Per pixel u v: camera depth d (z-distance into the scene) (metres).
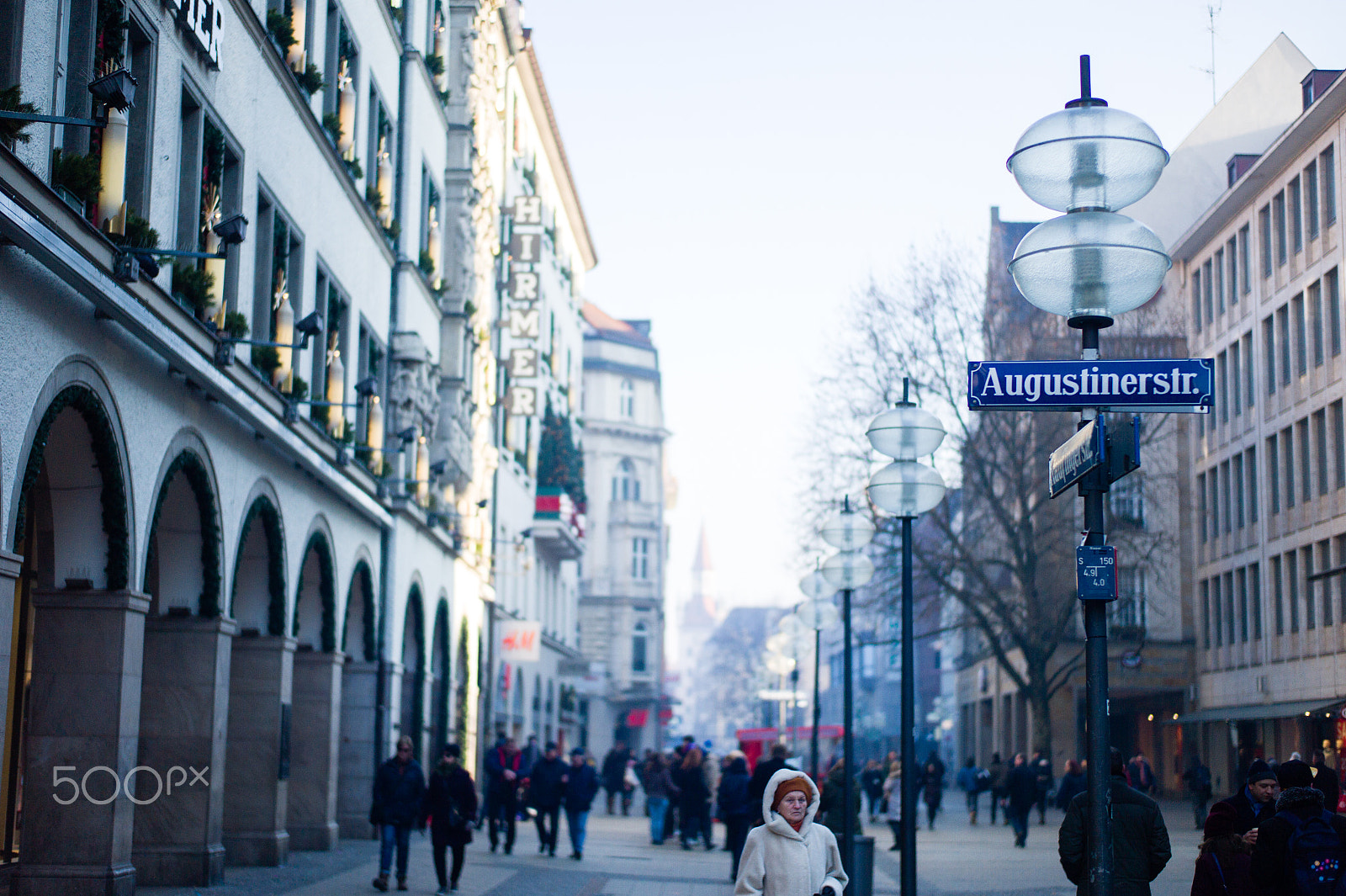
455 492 35.09
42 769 14.21
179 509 17.30
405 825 18.73
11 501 11.85
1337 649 43.16
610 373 85.69
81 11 13.39
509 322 43.84
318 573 23.78
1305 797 8.12
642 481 86.81
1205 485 55.66
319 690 23.94
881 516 42.88
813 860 7.73
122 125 13.44
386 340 28.42
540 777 26.52
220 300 17.52
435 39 32.81
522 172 49.19
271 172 19.98
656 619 85.88
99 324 13.67
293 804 23.80
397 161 29.67
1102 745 6.86
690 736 30.55
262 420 18.06
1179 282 57.50
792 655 31.80
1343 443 43.16
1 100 10.98
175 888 17.14
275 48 19.67
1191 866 25.12
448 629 34.31
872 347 43.12
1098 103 7.38
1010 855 29.64
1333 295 44.00
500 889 19.67
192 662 17.59
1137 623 56.59
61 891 14.00
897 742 87.75
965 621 45.19
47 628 14.37
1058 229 7.30
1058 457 7.73
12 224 10.59
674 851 29.72
